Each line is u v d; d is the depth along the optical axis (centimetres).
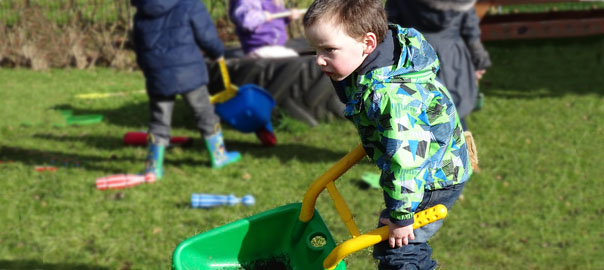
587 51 909
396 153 215
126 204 440
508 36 943
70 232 398
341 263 252
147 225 407
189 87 474
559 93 708
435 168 236
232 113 554
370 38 215
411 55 222
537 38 987
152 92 471
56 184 477
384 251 251
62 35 922
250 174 498
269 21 628
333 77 223
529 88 732
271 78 609
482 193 448
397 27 228
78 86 812
